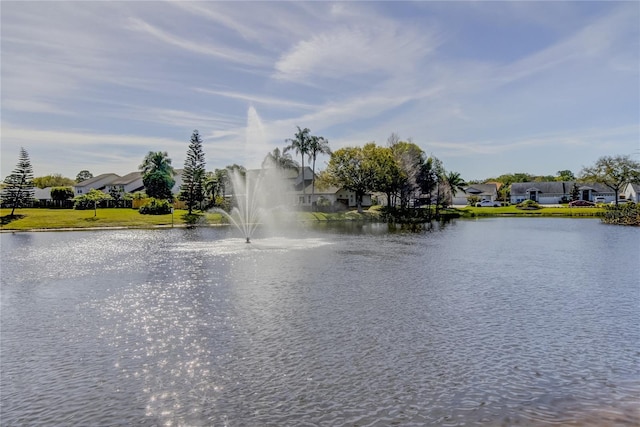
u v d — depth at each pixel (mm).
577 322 14312
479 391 9352
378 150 82250
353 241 42250
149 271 24891
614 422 8086
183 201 89312
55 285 21109
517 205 100812
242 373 10344
